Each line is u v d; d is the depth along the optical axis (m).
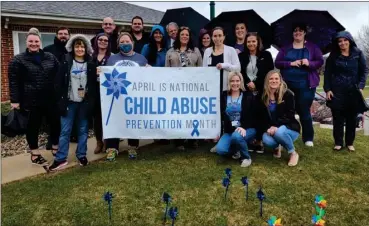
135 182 3.99
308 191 3.78
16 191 3.77
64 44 5.42
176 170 4.34
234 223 3.19
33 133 4.58
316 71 4.96
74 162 4.75
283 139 4.36
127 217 3.28
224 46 4.88
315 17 5.21
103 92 4.65
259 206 3.45
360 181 4.05
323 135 6.20
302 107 5.08
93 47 5.26
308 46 4.95
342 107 4.91
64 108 4.31
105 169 4.41
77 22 11.97
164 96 4.74
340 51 4.83
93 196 3.65
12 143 6.66
